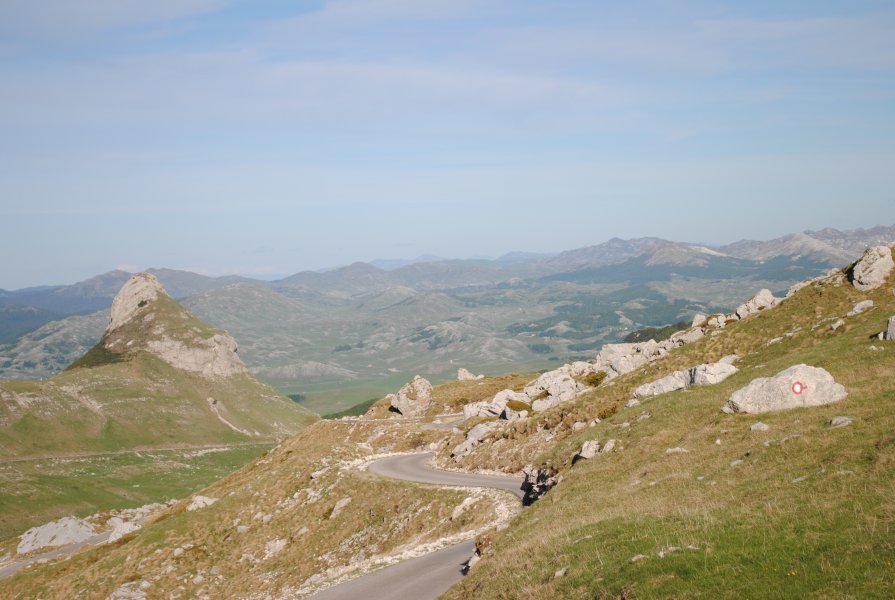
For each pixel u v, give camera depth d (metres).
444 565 35.25
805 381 33.50
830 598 13.91
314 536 62.72
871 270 65.44
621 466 34.75
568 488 34.59
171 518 73.62
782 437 28.47
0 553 118.44
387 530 55.66
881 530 16.41
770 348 60.16
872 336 47.06
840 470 22.22
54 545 119.38
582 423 61.91
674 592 16.34
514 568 24.31
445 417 115.12
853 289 66.12
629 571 18.64
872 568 14.61
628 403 54.41
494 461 66.56
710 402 39.81
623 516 25.34
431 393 135.38
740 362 60.22
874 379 34.62
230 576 61.47
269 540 65.75
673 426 37.56
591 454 40.59
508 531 32.38
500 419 83.44
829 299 66.62
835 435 26.03
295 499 72.88
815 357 44.78
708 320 85.75
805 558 16.22
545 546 24.88
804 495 21.03
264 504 73.69
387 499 61.53
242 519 71.38
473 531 43.03
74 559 77.19
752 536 18.55
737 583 15.80
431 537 47.72
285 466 82.50
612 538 22.48
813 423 29.14
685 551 18.80
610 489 31.33
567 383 85.81
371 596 31.53
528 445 64.94
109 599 59.12
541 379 98.44
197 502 79.00
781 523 19.08
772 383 34.53
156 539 68.62
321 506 68.31
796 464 24.67
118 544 79.50
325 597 33.69
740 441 30.62
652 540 20.67
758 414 33.81
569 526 26.75
